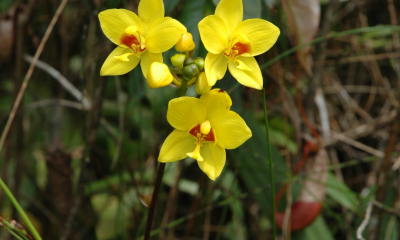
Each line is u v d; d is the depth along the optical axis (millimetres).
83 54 446
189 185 565
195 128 312
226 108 309
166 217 474
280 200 463
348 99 631
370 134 606
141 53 314
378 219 471
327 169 465
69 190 497
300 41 404
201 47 403
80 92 488
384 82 619
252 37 314
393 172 463
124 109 527
